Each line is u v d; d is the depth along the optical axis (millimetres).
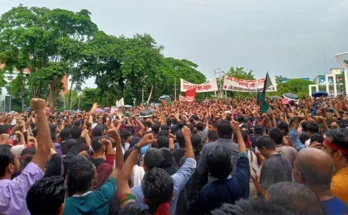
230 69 46188
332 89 66562
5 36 37531
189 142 3412
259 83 25219
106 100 45875
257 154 4469
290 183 1824
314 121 6062
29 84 40188
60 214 2205
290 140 5281
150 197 2244
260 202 1688
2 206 2404
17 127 6629
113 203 2719
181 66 65125
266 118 6770
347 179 2486
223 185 2807
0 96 45531
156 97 52406
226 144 4000
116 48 40031
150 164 3355
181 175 3119
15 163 2869
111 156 3744
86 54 37125
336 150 2652
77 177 2492
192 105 24750
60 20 38938
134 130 7863
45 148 2672
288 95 17141
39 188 2135
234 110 15500
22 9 39875
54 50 39625
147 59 42031
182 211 3578
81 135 5734
